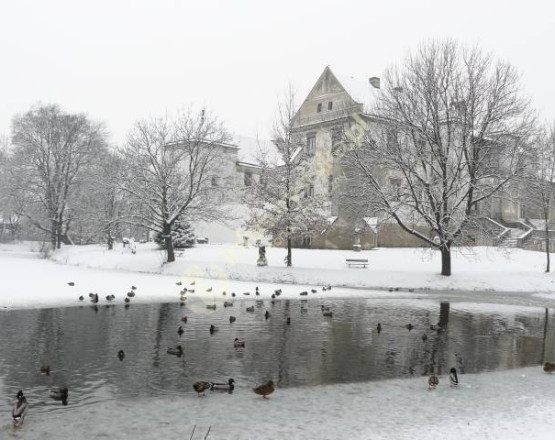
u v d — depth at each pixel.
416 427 11.24
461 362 17.45
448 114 39.69
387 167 41.34
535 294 38.31
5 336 19.62
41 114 72.06
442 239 41.03
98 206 66.19
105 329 21.28
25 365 15.66
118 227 60.12
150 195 48.78
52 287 33.78
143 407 12.27
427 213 41.88
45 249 73.06
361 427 11.21
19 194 73.00
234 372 15.42
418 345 19.83
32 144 70.44
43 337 19.56
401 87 41.75
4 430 10.77
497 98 39.56
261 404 12.63
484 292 38.94
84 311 25.69
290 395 13.39
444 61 40.44
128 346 18.36
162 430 10.89
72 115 73.12
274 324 23.41
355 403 12.84
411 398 13.33
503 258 51.38
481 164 40.09
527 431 11.05
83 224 75.25
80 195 71.88
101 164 66.88
